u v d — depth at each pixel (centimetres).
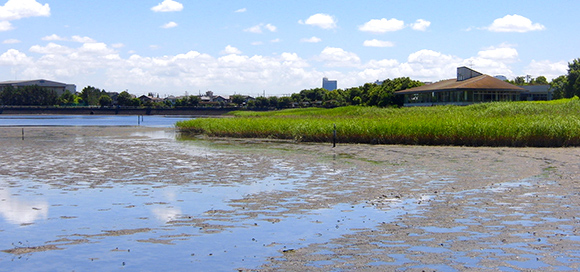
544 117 3419
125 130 5438
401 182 1518
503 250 784
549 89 9812
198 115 15738
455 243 828
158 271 729
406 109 5925
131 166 1994
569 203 1135
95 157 2366
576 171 1708
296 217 1051
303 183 1524
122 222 1027
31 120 10000
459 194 1285
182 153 2577
